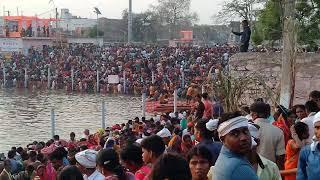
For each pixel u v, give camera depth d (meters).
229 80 20.30
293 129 9.18
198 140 8.62
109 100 62.25
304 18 29.05
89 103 59.66
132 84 70.31
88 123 45.19
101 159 7.34
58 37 100.00
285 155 9.34
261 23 33.81
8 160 16.55
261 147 9.19
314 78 22.27
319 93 11.86
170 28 142.50
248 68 23.28
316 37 29.17
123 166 7.64
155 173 4.96
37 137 39.19
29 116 49.97
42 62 82.94
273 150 9.18
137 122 26.66
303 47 27.02
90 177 8.16
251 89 20.77
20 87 78.44
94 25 137.12
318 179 6.98
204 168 6.47
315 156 7.07
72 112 52.34
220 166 5.67
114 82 70.19
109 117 47.94
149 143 7.40
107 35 143.12
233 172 5.55
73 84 73.44
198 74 66.00
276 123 11.63
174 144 12.59
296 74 22.45
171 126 20.92
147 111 48.56
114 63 77.50
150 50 86.44
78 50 88.25
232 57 23.69
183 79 60.50
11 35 99.75
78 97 66.12
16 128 43.22
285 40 19.94
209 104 19.73
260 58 23.17
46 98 65.19
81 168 8.25
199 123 8.56
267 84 22.86
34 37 94.75
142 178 7.27
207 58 74.75
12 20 100.44
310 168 7.07
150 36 140.62
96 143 24.52
